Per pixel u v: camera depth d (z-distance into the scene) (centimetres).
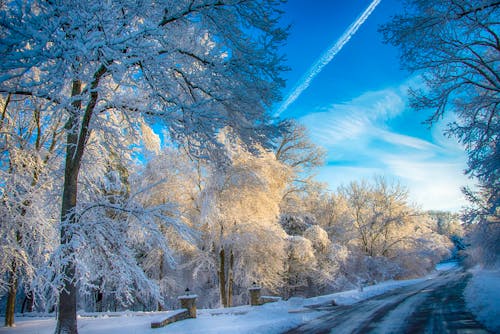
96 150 1108
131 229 859
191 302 1009
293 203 2897
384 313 1047
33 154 1112
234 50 735
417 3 856
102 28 523
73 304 722
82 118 788
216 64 720
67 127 835
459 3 811
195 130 723
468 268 4516
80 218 754
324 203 3441
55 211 1093
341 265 2873
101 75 697
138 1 575
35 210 1033
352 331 776
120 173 1633
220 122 705
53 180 1096
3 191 979
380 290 2053
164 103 737
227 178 1700
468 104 1078
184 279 2169
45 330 895
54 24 472
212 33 763
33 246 1090
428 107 1023
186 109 688
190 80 770
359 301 1516
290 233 2692
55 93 581
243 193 1745
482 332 653
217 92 761
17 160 1060
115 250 786
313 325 900
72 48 493
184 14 703
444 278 3050
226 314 1107
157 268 1983
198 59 765
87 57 522
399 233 3869
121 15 610
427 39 914
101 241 745
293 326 902
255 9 684
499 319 757
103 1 504
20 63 483
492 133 1000
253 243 1802
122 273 746
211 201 1634
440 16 833
